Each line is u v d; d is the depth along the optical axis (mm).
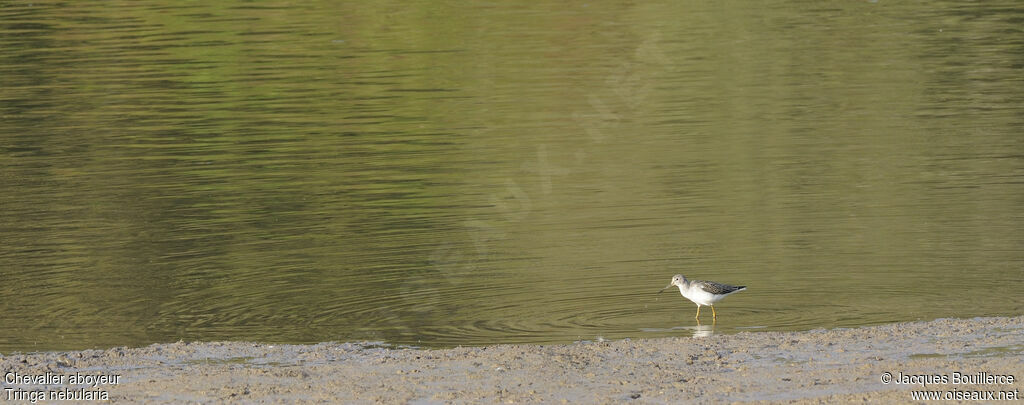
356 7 38531
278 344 12266
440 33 34812
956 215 17922
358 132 25250
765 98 27266
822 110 26109
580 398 9906
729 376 10445
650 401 9789
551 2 38625
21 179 21656
